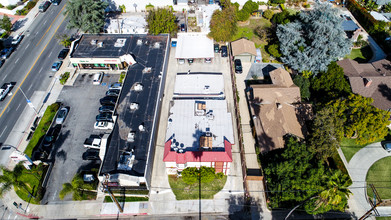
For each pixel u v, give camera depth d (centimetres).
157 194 4869
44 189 4875
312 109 5806
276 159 4875
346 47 6216
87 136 5650
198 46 7312
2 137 5619
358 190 4919
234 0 8962
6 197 4803
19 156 4853
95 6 7212
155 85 6128
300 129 5347
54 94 6462
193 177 4625
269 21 8681
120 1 8769
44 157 5203
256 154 5419
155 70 6488
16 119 5941
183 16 8762
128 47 7100
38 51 7500
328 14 6178
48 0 9150
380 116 4856
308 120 5559
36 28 8200
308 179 4322
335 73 6097
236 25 7881
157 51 7012
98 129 5766
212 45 7356
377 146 5550
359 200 4803
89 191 4838
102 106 6053
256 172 5162
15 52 7450
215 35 7369
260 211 4694
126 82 6188
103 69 7088
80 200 4775
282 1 9175
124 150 4931
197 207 4738
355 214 4647
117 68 7069
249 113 6125
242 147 5412
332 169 5031
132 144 5025
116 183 4556
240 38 7881
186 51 7162
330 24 6131
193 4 9138
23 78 6788
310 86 6347
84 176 4872
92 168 5053
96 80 6662
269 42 7875
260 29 8288
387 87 5969
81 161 5247
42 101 6312
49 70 7012
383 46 7631
